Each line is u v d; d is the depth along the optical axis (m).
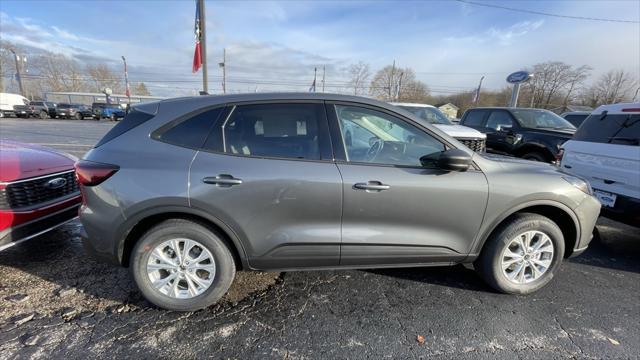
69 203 3.31
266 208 2.36
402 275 3.10
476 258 2.74
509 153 7.65
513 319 2.52
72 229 3.93
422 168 2.50
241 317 2.47
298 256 2.49
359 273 3.12
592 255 3.71
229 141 2.39
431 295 2.80
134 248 2.38
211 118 2.42
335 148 2.44
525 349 2.22
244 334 2.30
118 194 2.29
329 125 2.47
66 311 2.47
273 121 2.44
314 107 2.49
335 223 2.44
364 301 2.70
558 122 7.65
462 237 2.62
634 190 3.64
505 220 2.72
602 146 4.02
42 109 32.22
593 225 2.86
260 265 2.51
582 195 2.75
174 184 2.28
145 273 2.42
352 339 2.28
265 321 2.44
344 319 2.48
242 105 2.46
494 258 2.71
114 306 2.55
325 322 2.44
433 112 8.45
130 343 2.18
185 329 2.33
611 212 3.86
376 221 2.47
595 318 2.56
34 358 2.03
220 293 2.50
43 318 2.38
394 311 2.58
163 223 2.37
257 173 2.32
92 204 2.34
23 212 2.85
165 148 2.36
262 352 2.14
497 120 8.17
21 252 3.33
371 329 2.38
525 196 2.60
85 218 2.35
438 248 2.61
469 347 2.23
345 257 2.53
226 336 2.28
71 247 3.46
